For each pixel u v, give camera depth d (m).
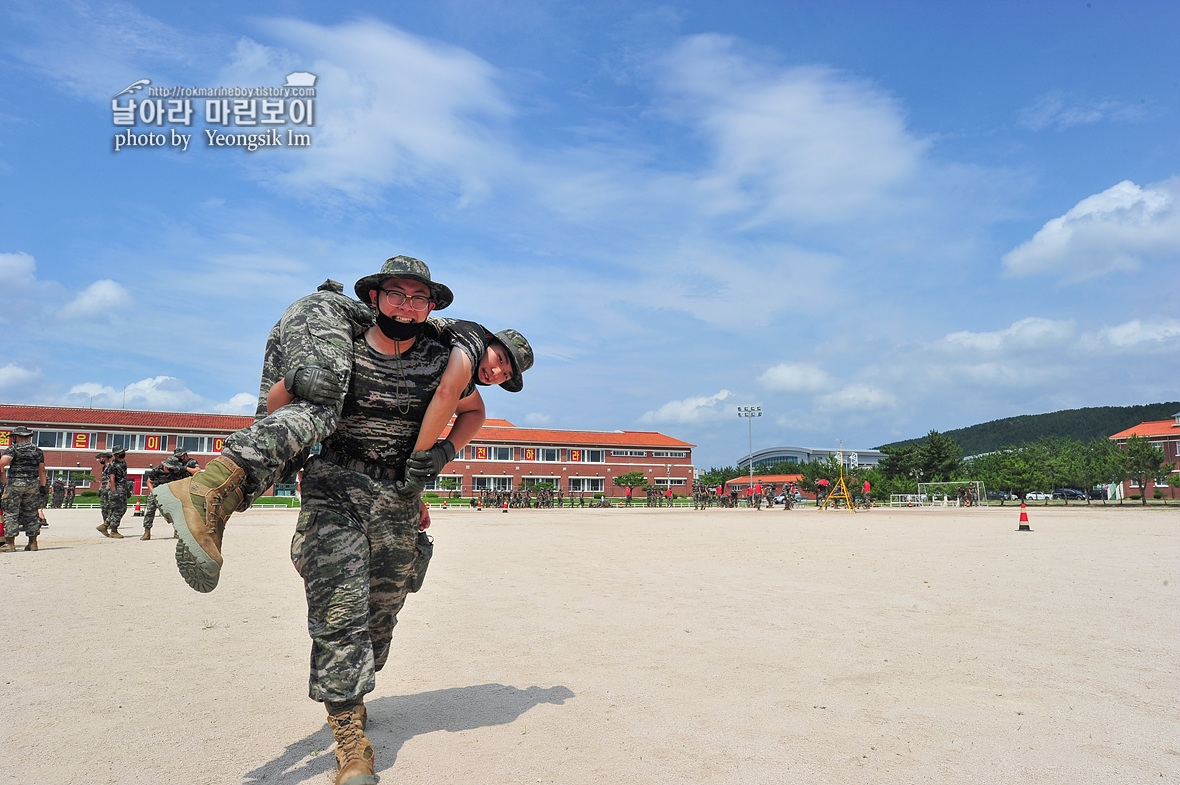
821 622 5.72
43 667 4.18
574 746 2.85
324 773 2.56
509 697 3.58
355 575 2.54
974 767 2.63
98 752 2.79
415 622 5.73
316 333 2.52
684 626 5.55
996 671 4.12
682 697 3.58
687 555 12.08
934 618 5.91
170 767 2.62
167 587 7.55
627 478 74.62
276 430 2.27
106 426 53.34
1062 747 2.86
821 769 2.61
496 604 6.67
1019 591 7.57
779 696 3.60
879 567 10.07
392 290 2.64
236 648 4.72
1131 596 7.21
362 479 2.65
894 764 2.66
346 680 2.43
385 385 2.66
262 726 3.12
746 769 2.60
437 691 3.71
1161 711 3.36
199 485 2.16
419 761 2.68
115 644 4.82
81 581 7.95
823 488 52.03
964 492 62.09
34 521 11.68
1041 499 86.38
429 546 3.05
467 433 3.03
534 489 60.28
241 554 11.73
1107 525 24.48
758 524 25.38
